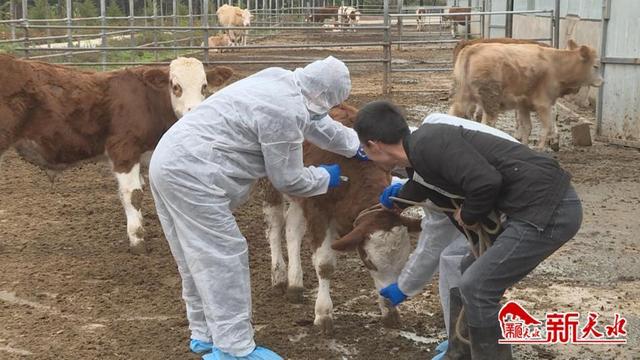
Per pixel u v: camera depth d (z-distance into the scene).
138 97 6.99
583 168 10.07
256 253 6.91
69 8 18.11
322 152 5.10
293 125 4.36
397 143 3.96
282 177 4.45
